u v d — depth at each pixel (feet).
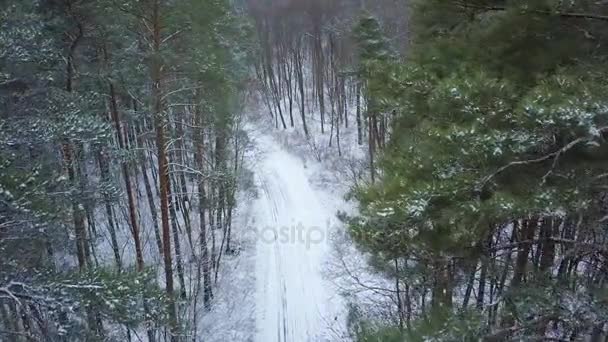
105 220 60.49
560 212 15.57
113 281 23.49
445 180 17.33
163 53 32.99
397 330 18.72
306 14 146.20
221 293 55.72
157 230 53.16
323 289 55.72
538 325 18.98
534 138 16.12
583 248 19.54
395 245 21.27
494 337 17.95
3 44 27.22
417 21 28.78
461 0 21.70
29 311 29.58
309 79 153.07
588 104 14.94
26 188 22.45
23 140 27.27
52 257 35.99
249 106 127.44
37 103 33.06
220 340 48.37
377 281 53.62
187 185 73.82
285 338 48.70
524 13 18.70
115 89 41.19
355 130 110.11
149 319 25.49
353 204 72.49
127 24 34.88
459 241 18.08
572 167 16.66
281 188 87.45
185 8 33.27
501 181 17.47
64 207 29.43
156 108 35.68
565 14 18.21
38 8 34.96
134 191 66.13
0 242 24.29
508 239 27.86
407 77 22.54
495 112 17.56
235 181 56.08
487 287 39.81
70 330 26.00
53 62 35.06
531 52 20.30
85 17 36.19
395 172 19.89
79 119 29.73
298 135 114.11
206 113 48.91
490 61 21.86
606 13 18.20
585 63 18.58
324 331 48.85
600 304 17.40
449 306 19.69
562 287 18.44
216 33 46.78
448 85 18.78
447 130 18.01
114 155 39.96
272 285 57.52
